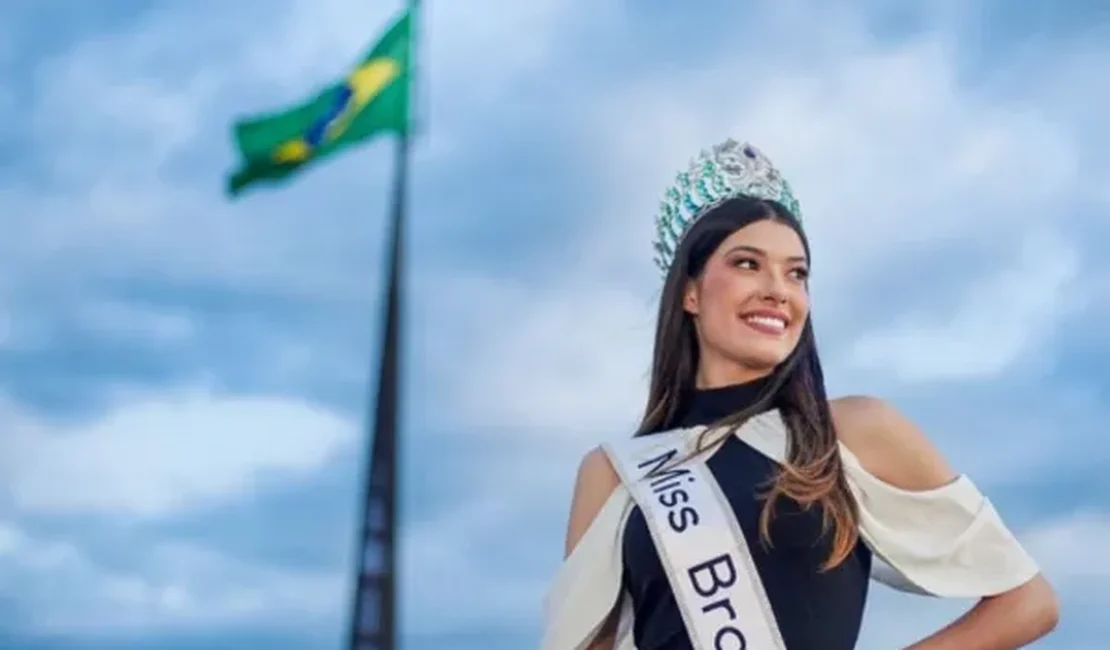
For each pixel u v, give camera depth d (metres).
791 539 4.07
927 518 4.15
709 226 4.35
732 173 4.39
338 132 22.52
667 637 4.12
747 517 4.12
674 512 4.18
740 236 4.31
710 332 4.32
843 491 4.09
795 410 4.24
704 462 4.24
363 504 17.84
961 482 4.18
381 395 18.34
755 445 4.22
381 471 18.06
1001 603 4.11
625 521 4.26
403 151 20.59
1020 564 4.12
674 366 4.43
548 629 4.28
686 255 4.39
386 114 21.45
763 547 4.09
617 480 4.36
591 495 4.38
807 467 4.09
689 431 4.32
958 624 4.13
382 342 18.86
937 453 4.27
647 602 4.19
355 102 21.83
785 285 4.28
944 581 4.10
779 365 4.31
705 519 4.15
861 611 4.13
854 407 4.30
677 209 4.45
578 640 4.23
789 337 4.27
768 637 4.03
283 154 23.34
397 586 17.42
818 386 4.30
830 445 4.15
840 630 4.05
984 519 4.13
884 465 4.23
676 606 4.13
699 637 4.06
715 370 4.36
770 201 4.36
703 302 4.34
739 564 4.09
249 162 23.58
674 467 4.26
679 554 4.13
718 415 4.32
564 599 4.26
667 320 4.43
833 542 4.05
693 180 4.42
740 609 4.06
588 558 4.27
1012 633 4.09
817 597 4.05
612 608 4.24
